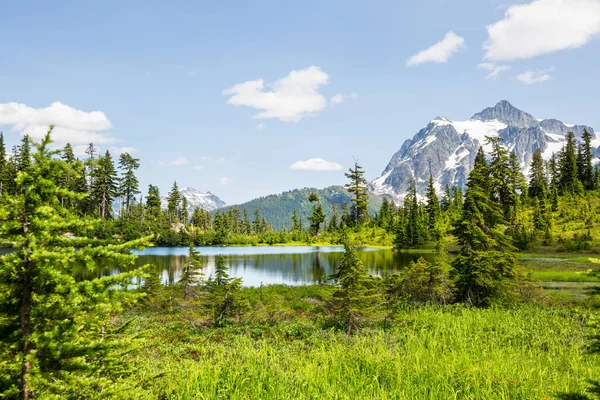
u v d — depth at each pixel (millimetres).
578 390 8930
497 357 12148
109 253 4789
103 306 4883
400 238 88938
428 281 24172
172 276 46344
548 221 77875
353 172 99750
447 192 139250
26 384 4309
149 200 124875
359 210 104375
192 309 21391
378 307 18641
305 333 16438
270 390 9133
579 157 110000
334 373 10289
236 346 14211
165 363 11586
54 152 4664
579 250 61531
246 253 88875
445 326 16828
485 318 18688
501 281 24297
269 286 35312
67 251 4719
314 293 30047
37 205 4605
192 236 121875
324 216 130500
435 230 89250
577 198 93250
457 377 9828
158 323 19203
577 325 16766
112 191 98688
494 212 28406
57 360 4672
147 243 5254
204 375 9914
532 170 112688
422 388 9312
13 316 4641
